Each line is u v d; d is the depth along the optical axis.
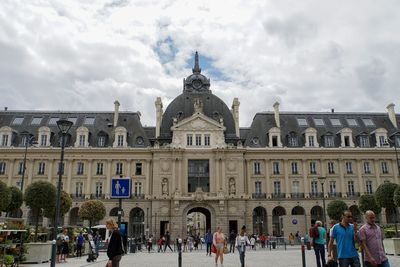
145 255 38.69
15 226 26.59
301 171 72.94
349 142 74.81
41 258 27.17
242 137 81.12
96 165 71.69
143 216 71.38
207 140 72.19
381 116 81.62
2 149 70.25
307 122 78.81
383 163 73.94
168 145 71.62
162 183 69.88
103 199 69.38
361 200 56.06
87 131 72.75
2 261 20.73
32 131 74.69
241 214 68.81
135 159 71.81
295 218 66.50
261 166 73.19
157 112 76.69
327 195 71.62
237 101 78.81
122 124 77.12
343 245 12.55
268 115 80.25
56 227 18.11
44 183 39.59
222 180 70.06
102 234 54.59
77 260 31.16
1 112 78.06
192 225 140.88
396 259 27.11
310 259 30.12
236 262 28.47
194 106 76.12
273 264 25.95
